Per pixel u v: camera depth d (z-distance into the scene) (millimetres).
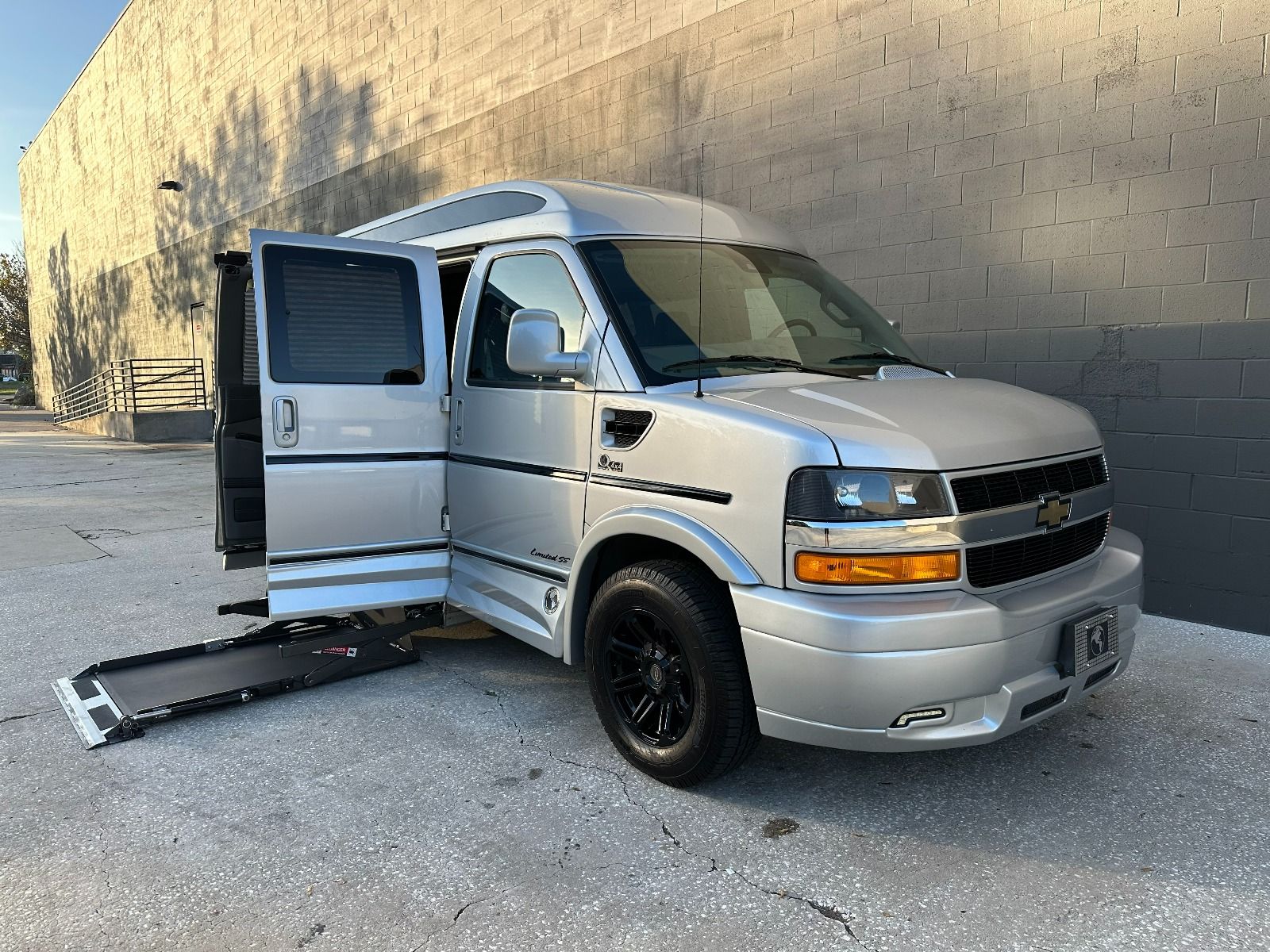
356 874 2764
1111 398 5414
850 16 6543
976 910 2578
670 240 3982
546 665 4617
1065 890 2674
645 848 2902
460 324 4324
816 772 3432
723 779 3369
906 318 6398
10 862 2846
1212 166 4902
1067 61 5422
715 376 3434
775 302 4004
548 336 3410
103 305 27859
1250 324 4855
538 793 3270
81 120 28578
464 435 4262
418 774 3432
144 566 7008
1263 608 4965
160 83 21516
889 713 2707
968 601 2766
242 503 4797
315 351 4004
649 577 3186
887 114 6383
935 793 3264
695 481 3084
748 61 7328
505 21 10008
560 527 3686
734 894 2656
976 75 5855
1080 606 3027
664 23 8016
